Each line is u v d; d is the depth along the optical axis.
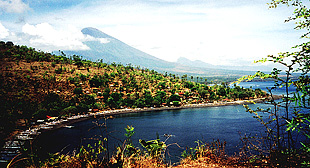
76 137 72.50
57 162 4.47
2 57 180.00
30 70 168.38
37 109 106.06
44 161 4.47
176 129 86.38
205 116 117.44
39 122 95.56
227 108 146.75
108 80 192.75
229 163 4.30
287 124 2.96
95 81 174.75
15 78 145.50
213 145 5.14
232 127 80.94
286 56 2.93
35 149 4.33
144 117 122.25
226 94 183.88
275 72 3.00
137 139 64.69
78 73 194.00
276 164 3.55
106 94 156.25
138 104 155.75
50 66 193.88
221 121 98.06
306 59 2.80
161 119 113.88
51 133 82.50
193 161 4.79
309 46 2.79
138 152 5.08
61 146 53.97
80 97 145.38
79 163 4.45
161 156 5.10
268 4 3.40
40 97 130.50
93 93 162.25
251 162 4.07
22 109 94.69
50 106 118.88
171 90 196.75
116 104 150.00
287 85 2.91
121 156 4.52
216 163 4.44
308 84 2.81
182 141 64.44
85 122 106.75
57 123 100.44
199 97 186.50
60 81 162.62
